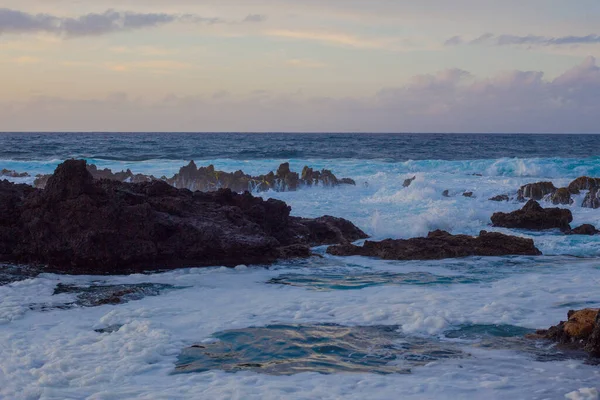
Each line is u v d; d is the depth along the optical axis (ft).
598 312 25.80
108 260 43.39
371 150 219.82
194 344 27.07
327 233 58.49
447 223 64.95
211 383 22.31
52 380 22.24
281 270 44.86
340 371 23.65
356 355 25.55
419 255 49.85
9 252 45.09
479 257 50.19
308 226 58.23
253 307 33.47
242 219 51.11
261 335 28.27
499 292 36.96
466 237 53.88
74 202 44.83
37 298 35.27
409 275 42.93
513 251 51.75
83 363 24.35
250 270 44.73
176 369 23.95
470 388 21.72
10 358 24.88
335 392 21.29
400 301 34.65
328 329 29.22
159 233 45.75
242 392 21.13
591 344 25.75
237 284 39.83
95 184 48.08
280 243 54.90
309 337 27.96
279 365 24.39
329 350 26.22
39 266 43.88
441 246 51.19
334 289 38.29
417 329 29.07
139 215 45.32
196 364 24.53
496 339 27.66
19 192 51.11
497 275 42.80
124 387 21.85
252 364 24.52
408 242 52.24
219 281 40.73
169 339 27.48
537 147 258.78
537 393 21.22
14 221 46.80
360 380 22.59
